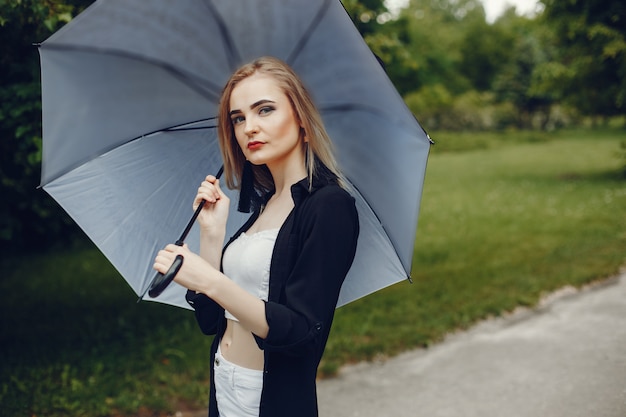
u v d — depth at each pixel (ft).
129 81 6.43
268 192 6.77
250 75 6.06
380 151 6.30
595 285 22.67
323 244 5.63
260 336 5.45
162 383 15.35
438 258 28.17
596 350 16.22
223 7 6.11
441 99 129.80
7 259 31.40
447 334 18.70
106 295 24.00
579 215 36.55
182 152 7.04
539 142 108.58
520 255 27.66
